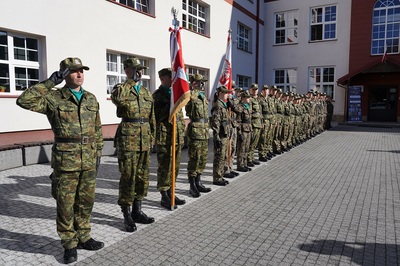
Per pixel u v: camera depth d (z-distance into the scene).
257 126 7.61
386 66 17.47
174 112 4.47
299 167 7.63
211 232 3.87
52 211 4.50
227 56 7.00
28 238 3.64
